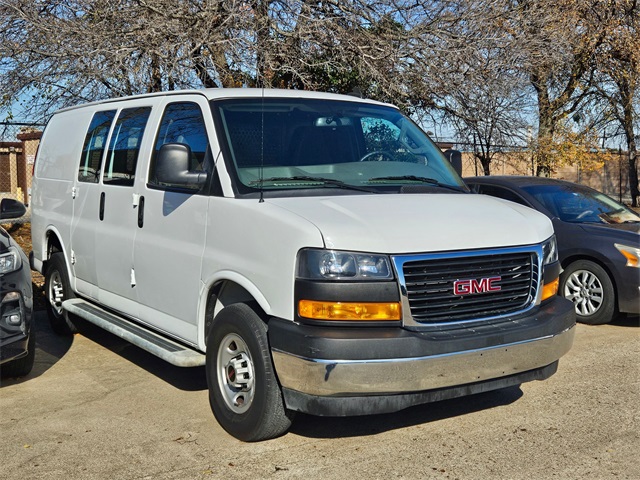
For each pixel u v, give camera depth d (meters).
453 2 12.37
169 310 5.34
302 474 4.15
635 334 7.63
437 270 4.25
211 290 4.93
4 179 21.58
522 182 9.20
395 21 12.48
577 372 6.20
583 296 8.15
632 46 18.25
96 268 6.43
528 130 15.23
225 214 4.71
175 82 11.07
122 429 4.88
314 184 4.90
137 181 5.77
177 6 11.14
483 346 4.23
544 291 4.77
